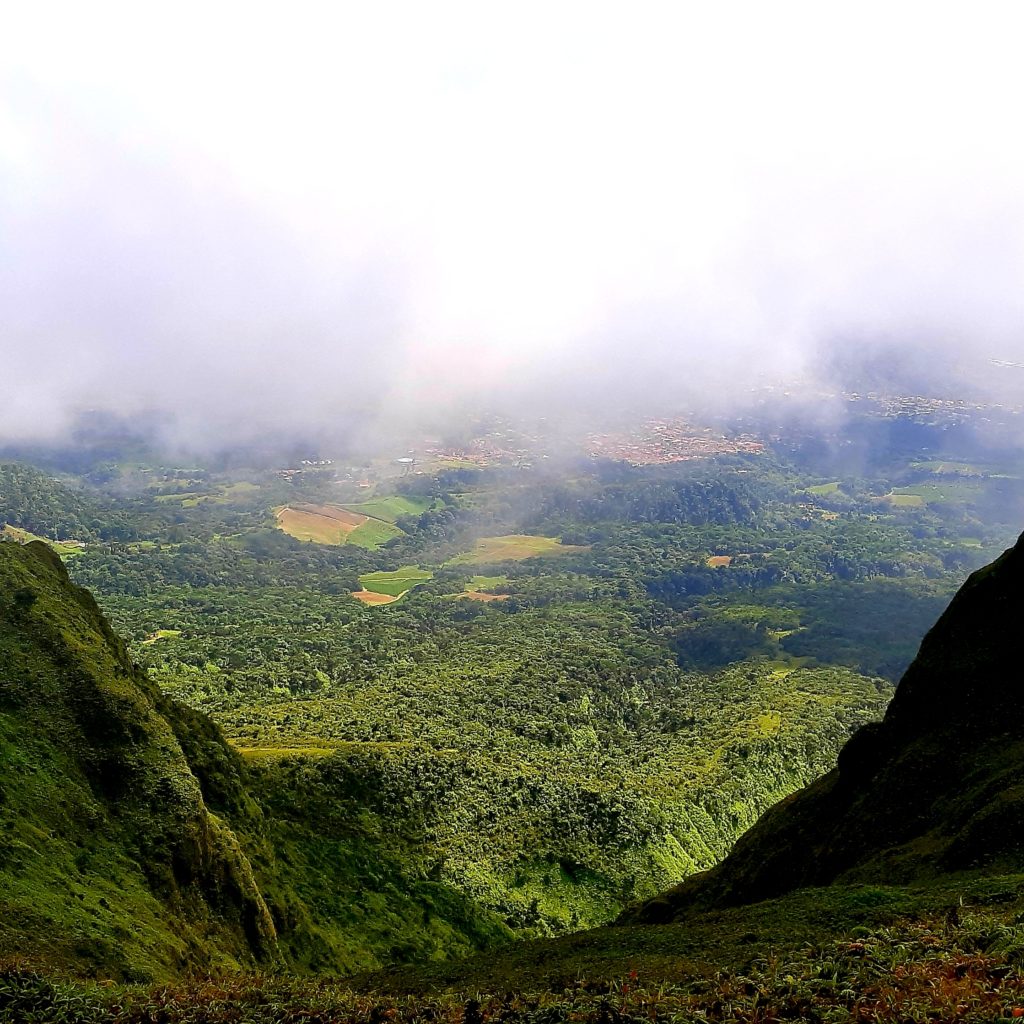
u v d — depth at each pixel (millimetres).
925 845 38438
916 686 49750
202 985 27438
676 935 31375
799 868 48656
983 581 50219
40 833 41781
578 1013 20297
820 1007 17219
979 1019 14648
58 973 28719
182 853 47812
